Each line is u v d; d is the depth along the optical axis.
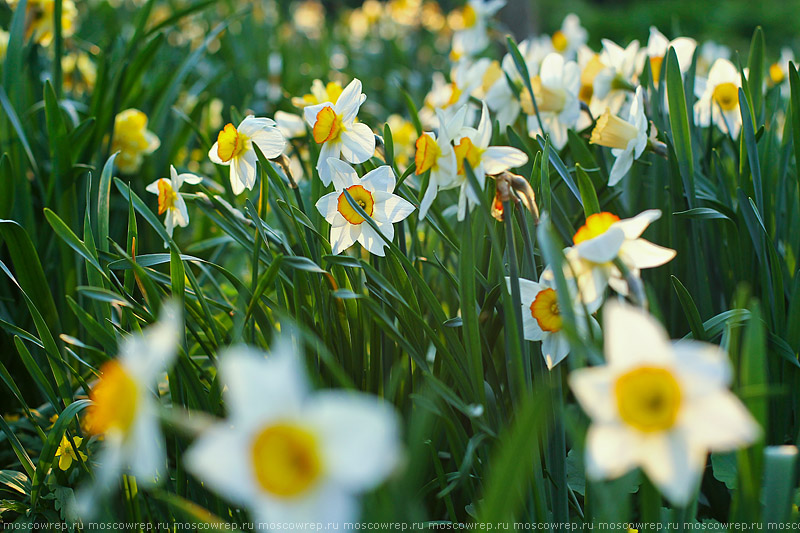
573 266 1.05
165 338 0.90
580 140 1.37
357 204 1.16
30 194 1.48
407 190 1.26
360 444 0.84
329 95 1.43
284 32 4.27
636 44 1.49
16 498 1.24
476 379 1.12
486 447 1.13
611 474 0.94
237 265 1.60
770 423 1.24
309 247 1.25
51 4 1.73
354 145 1.22
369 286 1.20
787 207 1.37
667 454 0.92
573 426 0.97
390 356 1.21
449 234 1.32
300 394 0.87
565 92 1.42
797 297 1.21
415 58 4.25
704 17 8.55
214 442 0.84
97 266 1.18
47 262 1.44
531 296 1.11
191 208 1.62
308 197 1.44
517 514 1.09
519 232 1.20
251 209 1.19
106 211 1.27
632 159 1.25
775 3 8.72
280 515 0.85
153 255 1.21
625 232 1.04
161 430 1.14
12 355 1.39
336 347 1.21
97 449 1.23
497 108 1.47
